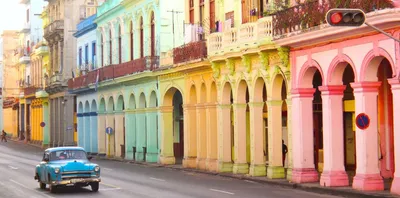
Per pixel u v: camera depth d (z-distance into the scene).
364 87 23.39
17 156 55.56
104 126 55.59
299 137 27.31
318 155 30.72
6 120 101.38
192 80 38.12
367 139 23.25
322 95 25.70
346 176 25.11
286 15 26.91
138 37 47.47
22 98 88.31
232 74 32.75
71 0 68.00
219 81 34.34
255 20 31.28
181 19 43.75
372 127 23.33
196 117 38.06
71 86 61.72
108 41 54.28
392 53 21.81
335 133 25.25
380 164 26.80
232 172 33.81
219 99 34.44
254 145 31.02
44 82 77.25
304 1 26.84
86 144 59.88
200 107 37.12
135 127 48.75
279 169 29.59
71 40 67.88
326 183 25.14
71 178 24.88
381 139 26.83
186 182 29.48
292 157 27.97
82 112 61.22
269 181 28.19
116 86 51.25
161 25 43.34
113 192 25.14
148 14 45.38
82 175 25.03
